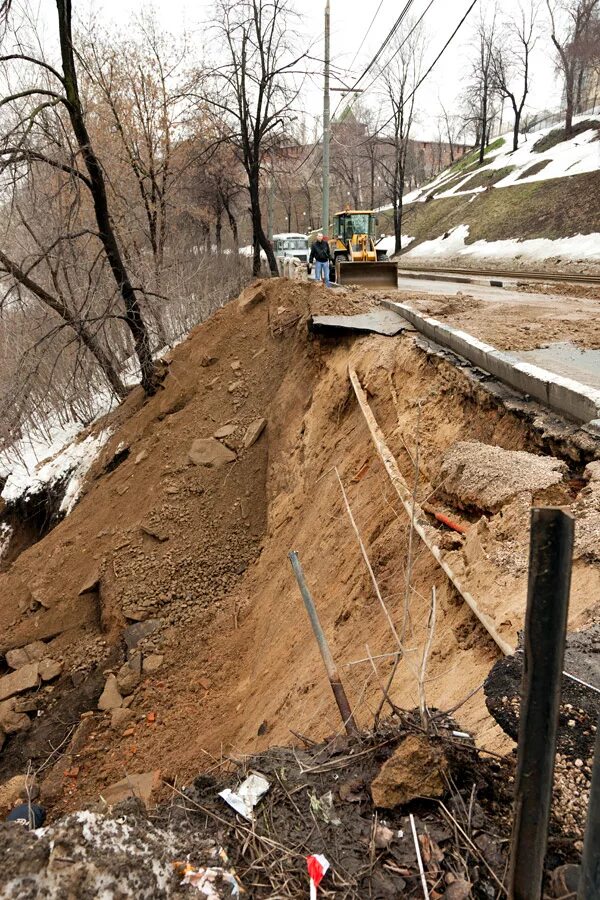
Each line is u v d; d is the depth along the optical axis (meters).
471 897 1.81
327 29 16.39
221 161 21.45
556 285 15.09
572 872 1.74
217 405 11.96
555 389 5.15
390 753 2.35
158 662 8.11
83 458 14.02
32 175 10.89
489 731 2.59
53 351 14.79
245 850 2.03
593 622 2.87
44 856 1.80
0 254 11.18
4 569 13.48
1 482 15.48
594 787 1.39
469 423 6.09
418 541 4.80
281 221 56.03
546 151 38.28
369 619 4.83
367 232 22.77
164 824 2.17
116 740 7.13
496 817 2.10
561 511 1.35
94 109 17.53
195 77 17.98
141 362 13.52
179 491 10.45
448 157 70.44
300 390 10.62
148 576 9.39
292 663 5.76
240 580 9.15
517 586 3.44
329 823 2.11
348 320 10.14
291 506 8.93
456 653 3.50
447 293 14.22
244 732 5.80
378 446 6.67
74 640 9.27
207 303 18.55
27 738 7.75
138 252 16.34
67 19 10.48
